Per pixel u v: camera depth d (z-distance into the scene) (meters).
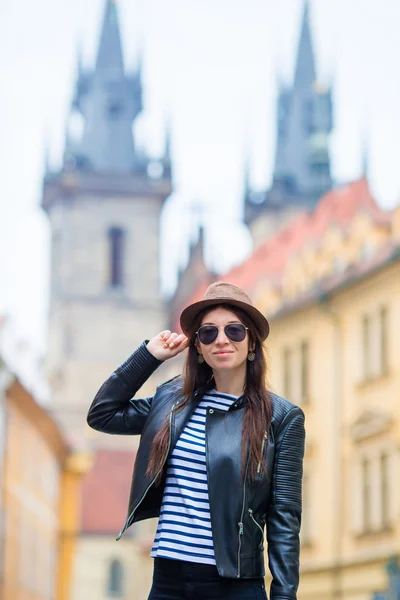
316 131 108.06
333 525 37.53
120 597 89.25
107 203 109.94
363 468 36.12
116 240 110.12
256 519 4.84
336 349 38.78
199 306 5.08
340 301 38.75
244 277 66.31
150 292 109.44
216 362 5.03
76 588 89.06
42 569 50.75
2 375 38.09
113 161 109.69
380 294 35.88
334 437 38.28
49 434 51.50
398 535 33.19
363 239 41.75
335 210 59.09
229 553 4.73
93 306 108.81
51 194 110.81
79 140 109.94
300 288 46.50
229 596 4.75
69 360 107.50
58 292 109.81
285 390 42.66
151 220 109.94
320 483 38.91
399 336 34.53
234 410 4.97
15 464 41.06
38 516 48.78
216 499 4.79
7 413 39.09
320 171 106.75
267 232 106.56
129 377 5.27
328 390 39.19
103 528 90.56
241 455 4.84
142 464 4.98
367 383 36.38
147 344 5.30
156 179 109.56
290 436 4.96
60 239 110.25
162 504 4.90
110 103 110.56
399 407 34.12
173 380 5.25
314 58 110.75
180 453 4.91
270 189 107.25
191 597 4.77
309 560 38.78
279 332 43.22
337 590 36.62
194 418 5.00
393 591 33.12
